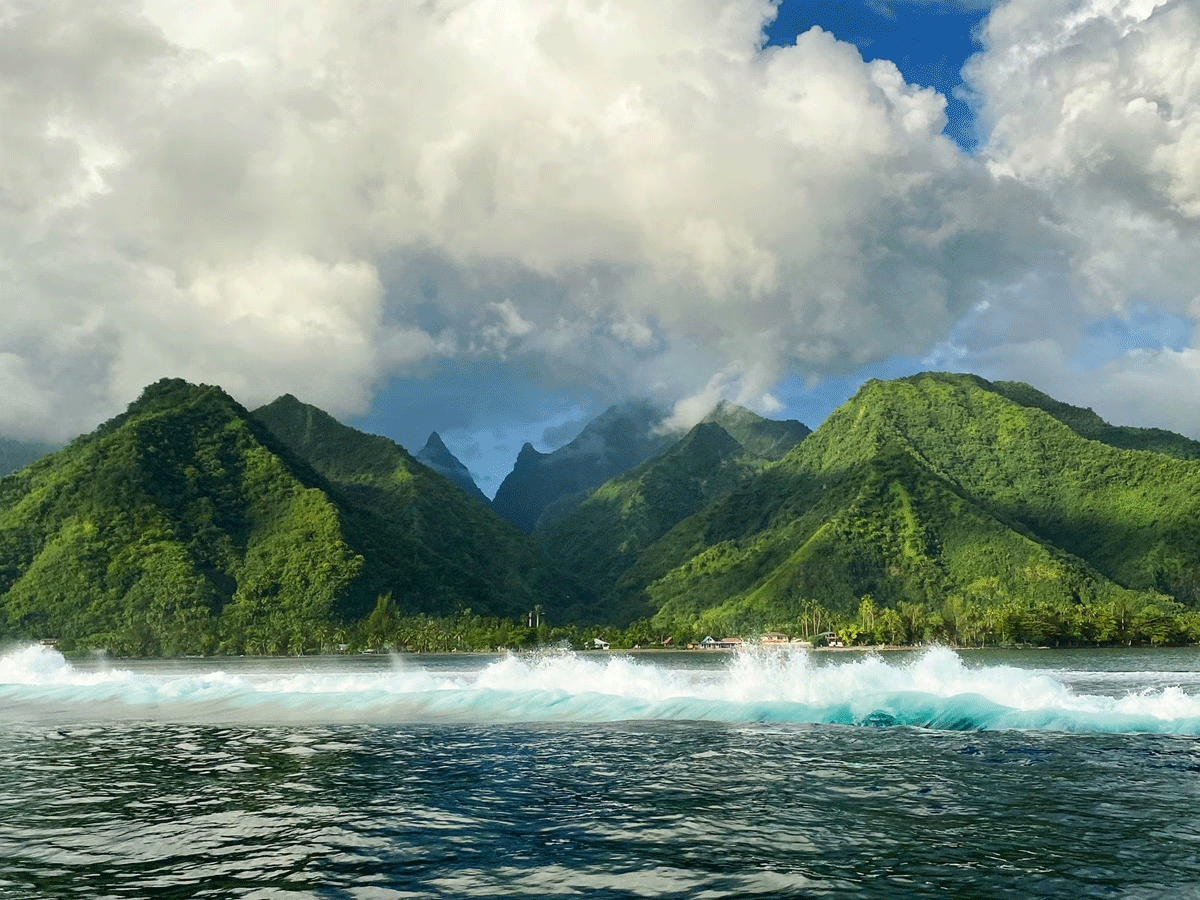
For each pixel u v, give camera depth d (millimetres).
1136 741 32625
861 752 30812
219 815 22938
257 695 50406
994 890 16312
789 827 20828
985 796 23844
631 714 41156
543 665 55156
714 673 55344
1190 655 182500
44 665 73000
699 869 17703
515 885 16906
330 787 26328
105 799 25094
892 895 16109
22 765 30875
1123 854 18438
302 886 17047
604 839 20016
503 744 33875
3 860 19094
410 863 18406
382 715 43094
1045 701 40250
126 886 17234
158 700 51188
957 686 42781
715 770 27953
